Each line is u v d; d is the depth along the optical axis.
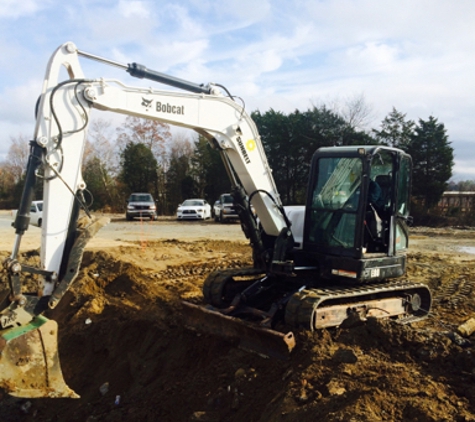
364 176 6.44
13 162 62.94
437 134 31.64
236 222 27.19
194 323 7.03
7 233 19.14
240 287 7.70
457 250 16.17
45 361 5.56
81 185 5.29
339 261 6.64
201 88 6.29
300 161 38.12
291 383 4.95
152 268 12.02
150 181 45.84
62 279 5.16
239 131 6.59
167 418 5.69
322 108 36.72
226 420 5.15
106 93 5.39
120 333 7.87
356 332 5.87
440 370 4.91
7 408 6.15
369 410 4.02
